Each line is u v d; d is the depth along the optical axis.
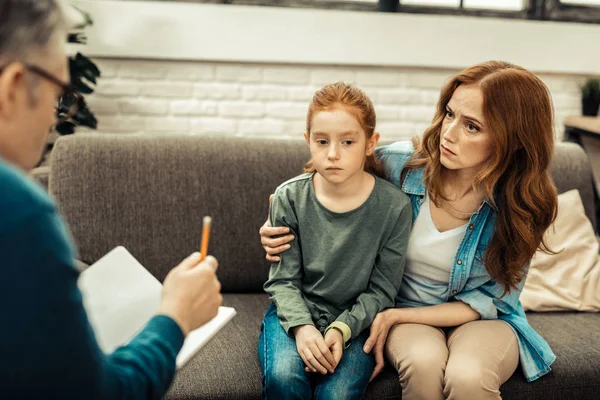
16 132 0.71
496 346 1.37
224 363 1.40
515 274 1.44
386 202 1.44
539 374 1.42
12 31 0.67
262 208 1.84
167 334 0.83
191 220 1.79
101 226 1.74
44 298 0.63
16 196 0.63
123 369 0.76
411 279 1.53
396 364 1.36
